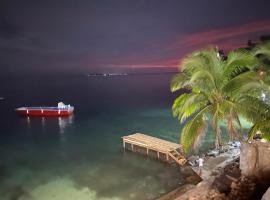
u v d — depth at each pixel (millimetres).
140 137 32562
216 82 15203
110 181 24875
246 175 17000
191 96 15516
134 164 28516
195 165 24328
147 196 21688
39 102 88312
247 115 14172
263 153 16172
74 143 38562
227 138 32156
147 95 98625
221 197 16547
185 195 18047
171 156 26984
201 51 15133
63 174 27281
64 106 58188
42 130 47094
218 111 15797
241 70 15453
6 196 23000
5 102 90750
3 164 31000
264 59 15156
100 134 42750
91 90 138500
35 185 25000
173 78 16609
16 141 40781
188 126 15383
